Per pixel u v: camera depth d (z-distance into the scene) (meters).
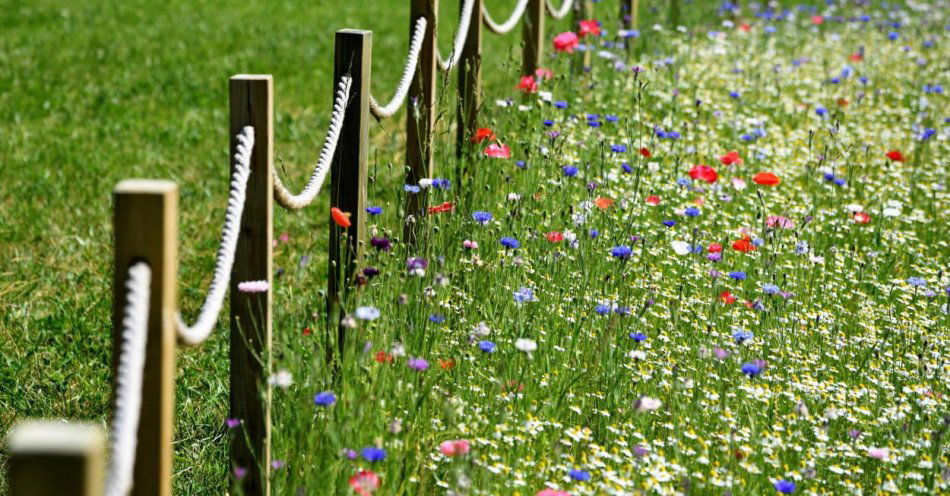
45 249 6.98
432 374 4.24
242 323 3.68
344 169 4.98
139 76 11.73
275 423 3.97
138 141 9.36
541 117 7.63
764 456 4.05
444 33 13.84
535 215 6.04
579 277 5.23
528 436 4.02
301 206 4.09
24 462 1.95
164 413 2.76
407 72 5.65
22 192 7.95
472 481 3.69
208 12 15.88
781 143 8.45
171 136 9.52
